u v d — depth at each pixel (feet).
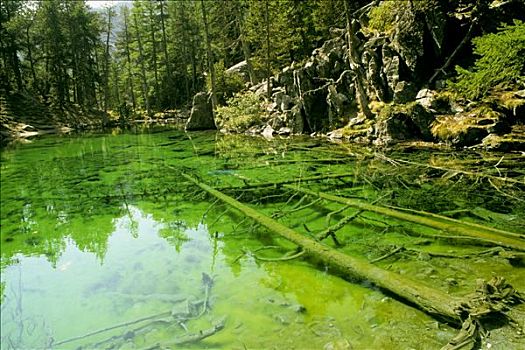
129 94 189.16
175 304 15.15
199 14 144.56
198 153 55.77
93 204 30.99
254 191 31.17
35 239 23.84
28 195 34.78
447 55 54.75
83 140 84.94
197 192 32.65
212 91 90.38
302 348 11.88
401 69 56.13
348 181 33.30
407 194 28.22
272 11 92.94
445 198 26.91
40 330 13.87
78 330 13.83
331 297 14.90
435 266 16.81
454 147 44.60
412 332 12.37
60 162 53.62
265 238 21.80
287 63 99.04
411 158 41.19
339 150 49.75
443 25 53.06
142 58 149.48
